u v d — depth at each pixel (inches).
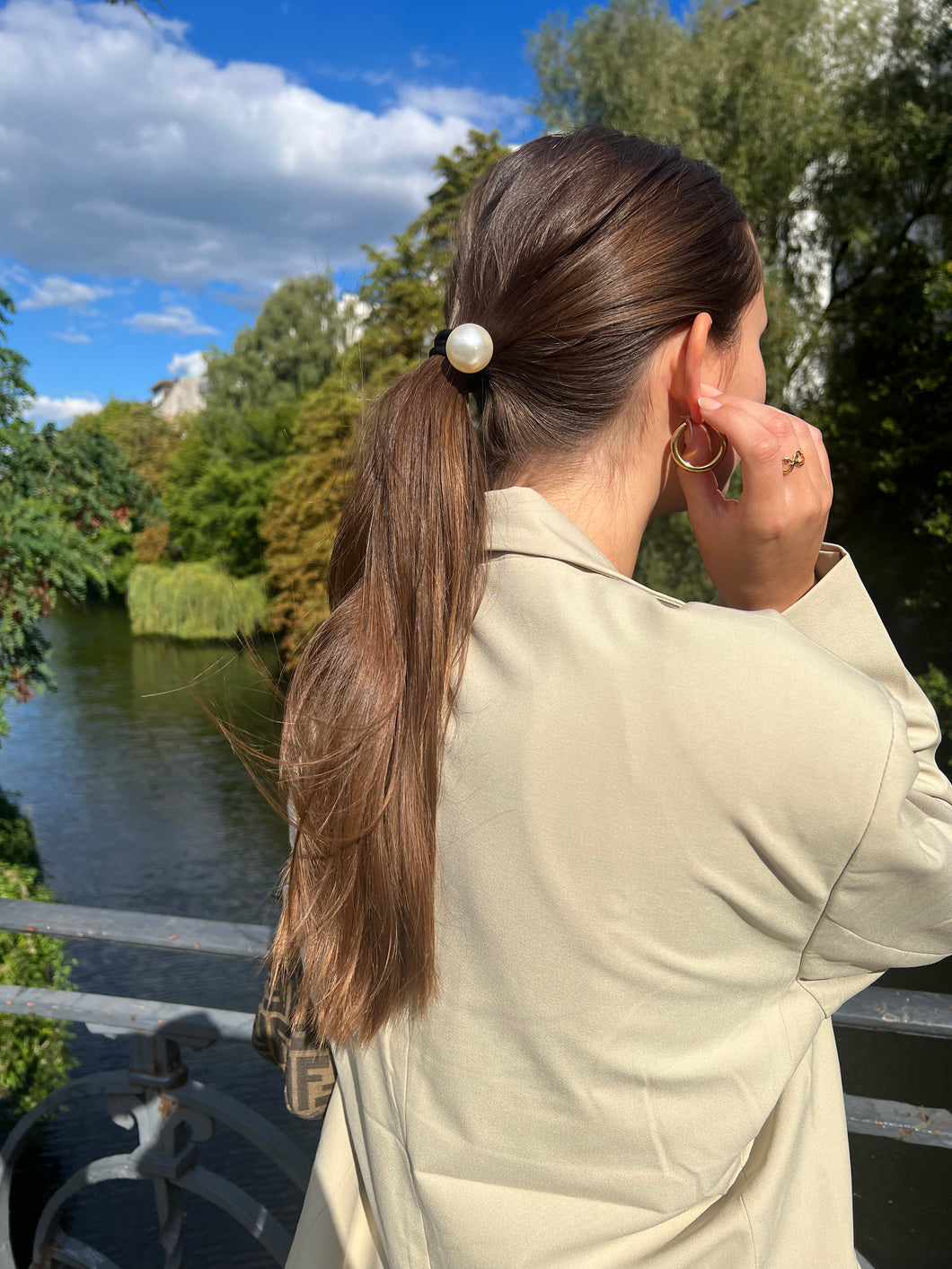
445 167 615.5
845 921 19.8
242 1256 199.6
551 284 24.0
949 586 482.3
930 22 504.4
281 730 25.0
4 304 348.2
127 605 1740.9
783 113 496.7
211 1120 45.5
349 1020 23.5
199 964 368.5
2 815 597.6
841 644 22.5
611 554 25.3
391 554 23.5
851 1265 24.5
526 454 25.4
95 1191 207.3
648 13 540.4
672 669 19.5
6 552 364.8
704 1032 20.4
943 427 492.4
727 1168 21.2
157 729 834.2
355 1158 28.4
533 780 20.3
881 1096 263.1
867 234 499.8
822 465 23.1
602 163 24.6
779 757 18.5
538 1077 21.1
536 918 20.3
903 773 18.7
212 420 1553.9
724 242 24.7
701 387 24.2
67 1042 235.5
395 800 22.2
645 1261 21.5
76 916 47.0
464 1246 22.2
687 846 19.1
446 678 22.6
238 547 1138.0
